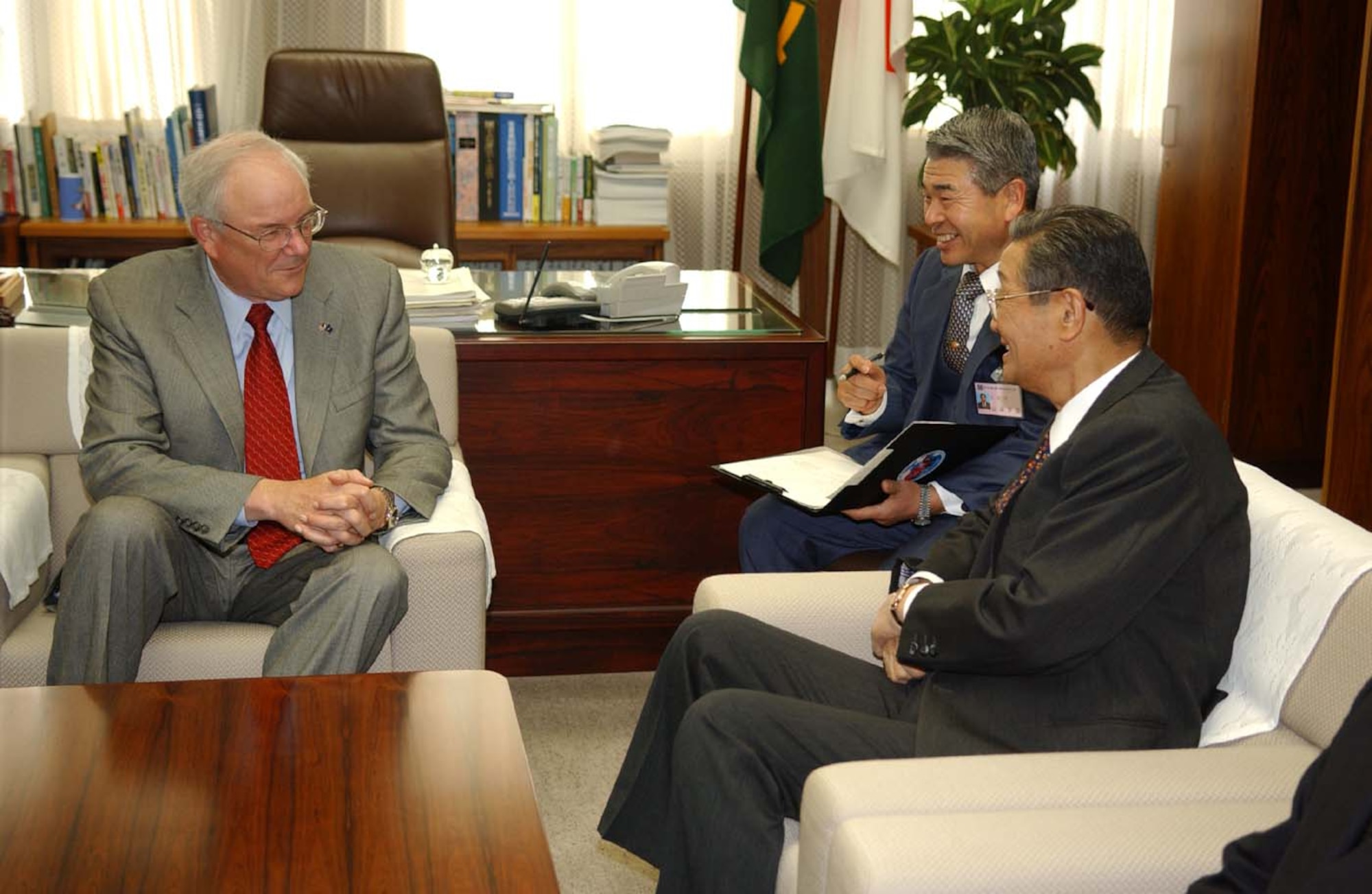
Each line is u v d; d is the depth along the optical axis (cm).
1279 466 474
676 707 205
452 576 233
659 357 302
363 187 451
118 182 505
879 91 467
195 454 243
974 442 251
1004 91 492
